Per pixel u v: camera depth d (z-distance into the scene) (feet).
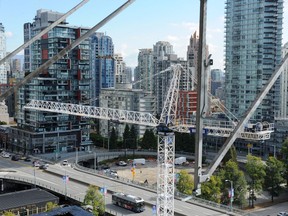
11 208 313.12
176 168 540.11
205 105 66.54
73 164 511.40
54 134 611.88
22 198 336.29
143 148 650.02
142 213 310.65
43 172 461.37
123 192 364.99
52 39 611.88
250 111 67.05
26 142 604.49
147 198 347.15
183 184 343.46
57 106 583.99
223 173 370.94
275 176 399.44
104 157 596.70
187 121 563.07
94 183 399.44
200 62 66.23
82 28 627.87
